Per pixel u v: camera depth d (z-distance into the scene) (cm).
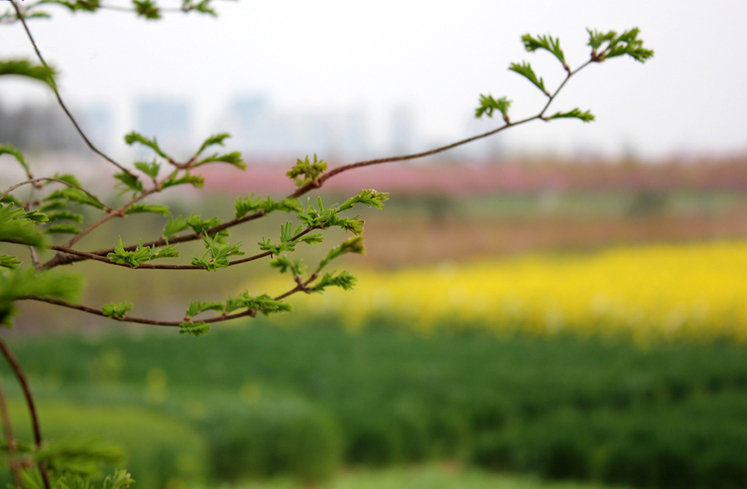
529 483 492
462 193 2297
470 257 1923
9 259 65
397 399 638
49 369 700
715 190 2608
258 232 1534
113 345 843
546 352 836
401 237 1986
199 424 467
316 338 925
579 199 2561
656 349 855
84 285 38
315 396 649
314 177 78
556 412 617
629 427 536
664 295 1116
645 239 2336
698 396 652
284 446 493
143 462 367
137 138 103
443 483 477
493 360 789
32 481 57
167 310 1225
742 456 455
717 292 1116
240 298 71
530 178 2525
